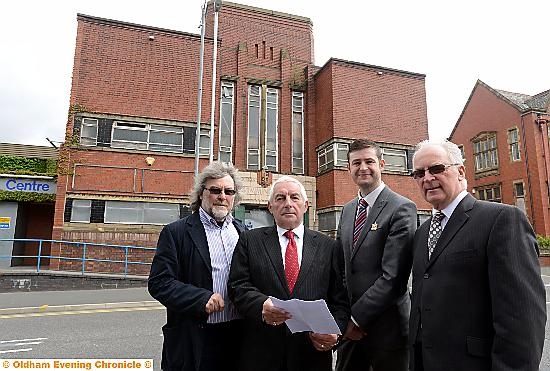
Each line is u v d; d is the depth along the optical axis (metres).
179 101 16.17
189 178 15.63
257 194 17.62
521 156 23.66
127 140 15.21
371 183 3.54
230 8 19.30
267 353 2.62
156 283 2.74
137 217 14.77
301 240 2.97
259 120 18.83
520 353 1.94
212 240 3.01
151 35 16.28
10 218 16.25
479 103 27.31
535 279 2.08
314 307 2.28
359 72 18.31
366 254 3.28
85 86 14.97
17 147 21.25
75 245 13.75
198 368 2.63
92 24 15.52
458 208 2.48
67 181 14.20
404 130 18.39
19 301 9.91
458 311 2.22
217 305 2.57
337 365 3.36
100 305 9.56
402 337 3.15
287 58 19.61
